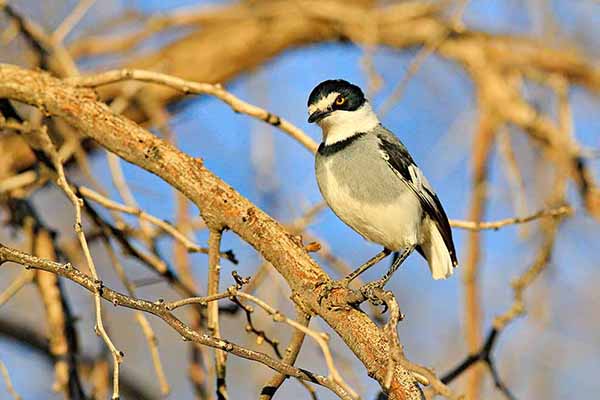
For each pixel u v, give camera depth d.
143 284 10.13
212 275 8.57
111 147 8.98
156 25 14.23
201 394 9.91
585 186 12.68
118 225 10.30
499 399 11.59
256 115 9.82
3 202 11.24
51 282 10.34
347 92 10.69
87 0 11.63
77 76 10.59
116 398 6.76
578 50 14.95
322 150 10.58
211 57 14.65
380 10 14.72
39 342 12.10
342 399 6.57
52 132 11.52
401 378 6.93
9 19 12.51
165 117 12.95
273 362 6.82
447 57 14.54
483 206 12.20
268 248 8.24
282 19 14.83
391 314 6.71
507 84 14.17
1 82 9.41
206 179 8.57
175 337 14.07
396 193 10.22
